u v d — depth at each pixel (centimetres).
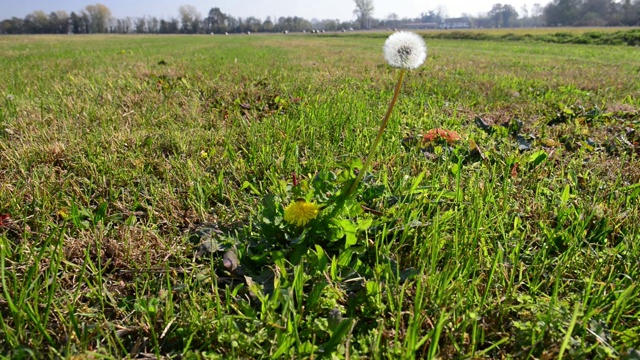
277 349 33
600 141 90
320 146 83
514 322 36
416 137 87
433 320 38
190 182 65
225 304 40
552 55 468
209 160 76
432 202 57
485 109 124
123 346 35
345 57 346
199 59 312
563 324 36
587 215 56
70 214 53
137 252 48
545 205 59
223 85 153
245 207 59
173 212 58
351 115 102
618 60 395
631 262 46
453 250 46
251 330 36
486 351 35
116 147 80
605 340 36
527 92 161
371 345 34
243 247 46
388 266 42
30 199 59
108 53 409
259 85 159
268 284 42
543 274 45
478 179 64
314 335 34
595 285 43
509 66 280
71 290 43
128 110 110
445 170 70
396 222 52
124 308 40
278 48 552
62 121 96
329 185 53
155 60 299
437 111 117
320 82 168
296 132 92
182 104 121
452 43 914
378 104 124
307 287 42
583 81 201
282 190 60
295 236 48
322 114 103
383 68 233
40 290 41
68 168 71
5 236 49
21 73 201
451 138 84
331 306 38
